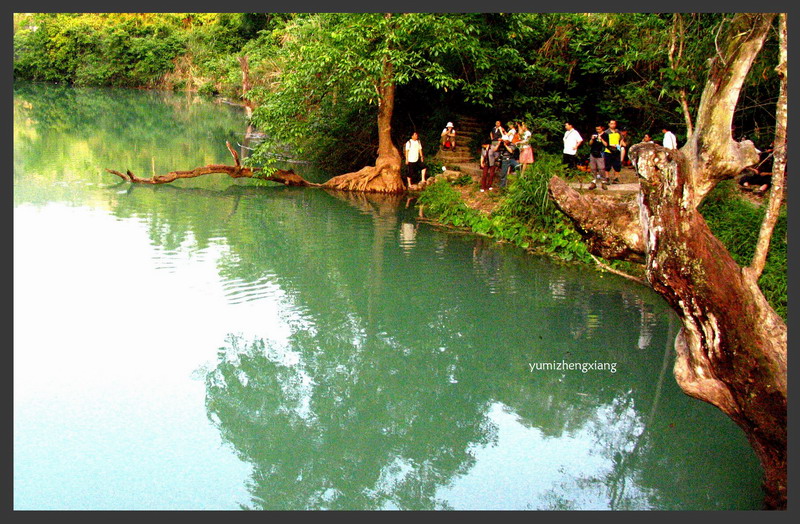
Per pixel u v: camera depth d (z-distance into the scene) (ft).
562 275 42.45
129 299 35.70
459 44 66.13
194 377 28.09
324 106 76.38
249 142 98.53
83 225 50.31
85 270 39.96
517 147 63.52
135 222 51.96
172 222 52.65
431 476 22.41
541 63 74.59
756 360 17.17
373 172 70.18
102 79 177.27
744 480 22.25
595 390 28.43
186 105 145.07
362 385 28.43
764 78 41.60
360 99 66.49
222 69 144.15
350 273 41.57
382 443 24.34
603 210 20.20
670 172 16.98
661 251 17.26
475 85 69.72
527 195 51.55
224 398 26.66
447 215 57.26
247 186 70.33
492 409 26.91
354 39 64.95
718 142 16.76
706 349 17.69
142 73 176.76
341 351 31.14
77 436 23.61
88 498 20.21
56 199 58.75
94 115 123.44
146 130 108.37
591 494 21.42
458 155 76.28
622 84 72.74
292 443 24.17
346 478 22.17
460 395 27.84
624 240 19.88
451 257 45.70
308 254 45.42
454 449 24.17
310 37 71.72
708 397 18.28
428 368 29.96
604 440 24.84
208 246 46.26
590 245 20.56
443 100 78.64
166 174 69.00
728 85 16.61
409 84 78.64
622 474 22.63
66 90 167.12
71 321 32.63
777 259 36.14
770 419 17.51
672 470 22.94
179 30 179.52
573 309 36.65
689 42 44.37
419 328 33.71
